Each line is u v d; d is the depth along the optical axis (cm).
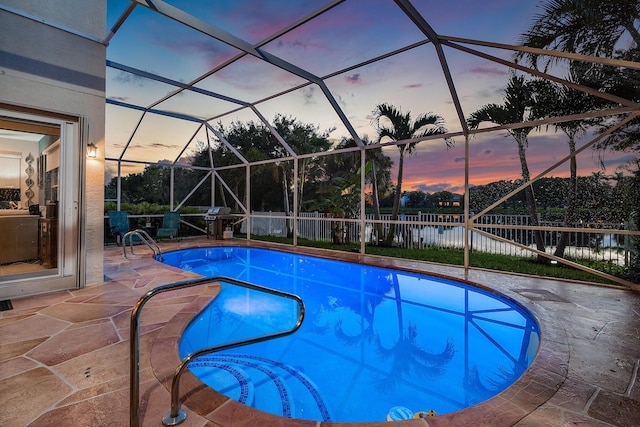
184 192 1337
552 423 176
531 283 495
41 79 394
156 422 171
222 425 171
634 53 505
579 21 520
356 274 687
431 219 926
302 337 385
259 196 1410
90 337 282
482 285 488
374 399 266
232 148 1020
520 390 210
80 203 434
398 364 323
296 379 295
